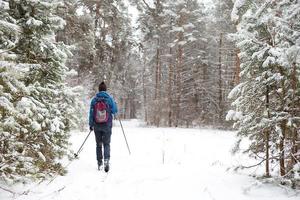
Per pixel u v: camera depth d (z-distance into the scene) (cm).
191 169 759
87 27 1984
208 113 3769
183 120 3769
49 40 710
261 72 609
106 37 2764
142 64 5575
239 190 562
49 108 687
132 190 585
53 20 700
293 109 564
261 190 554
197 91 3809
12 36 665
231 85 3416
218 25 3397
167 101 3694
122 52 2919
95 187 604
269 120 568
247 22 622
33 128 573
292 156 556
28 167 571
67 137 742
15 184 568
